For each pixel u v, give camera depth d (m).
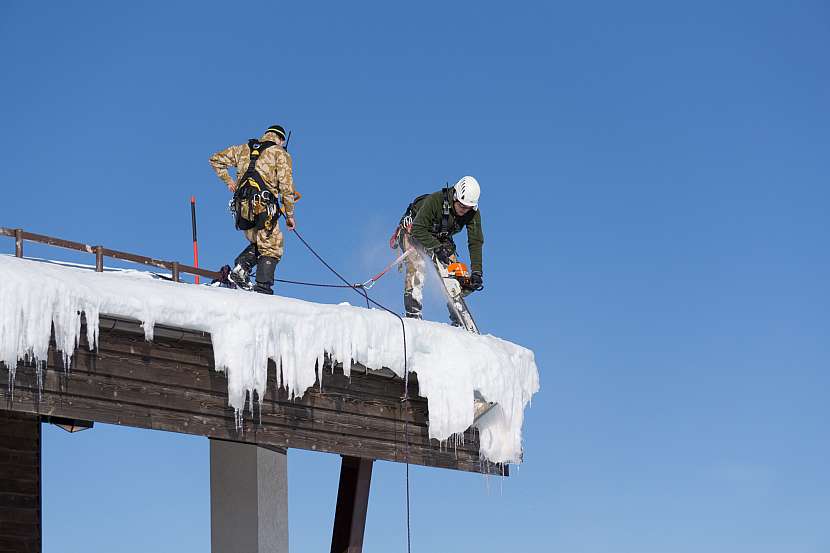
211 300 9.66
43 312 8.63
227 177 11.64
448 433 11.43
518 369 12.25
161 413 9.57
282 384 10.55
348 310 10.69
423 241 12.47
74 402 9.04
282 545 10.58
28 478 11.11
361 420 11.26
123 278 9.49
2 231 9.31
